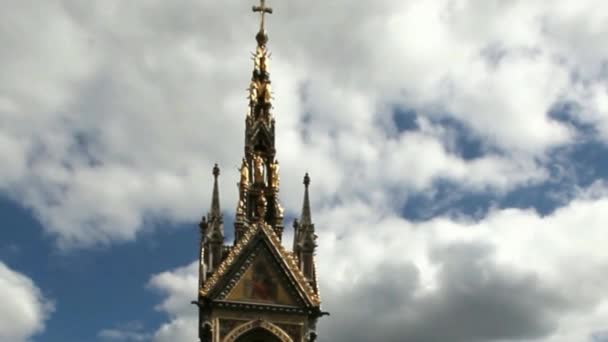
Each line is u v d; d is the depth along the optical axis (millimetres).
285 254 81812
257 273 81000
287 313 80188
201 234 82625
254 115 91688
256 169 88625
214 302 79062
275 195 87812
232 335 78562
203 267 81125
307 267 82875
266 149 90500
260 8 98688
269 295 80438
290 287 81000
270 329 79188
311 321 80562
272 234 82250
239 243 81500
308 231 84250
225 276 80125
